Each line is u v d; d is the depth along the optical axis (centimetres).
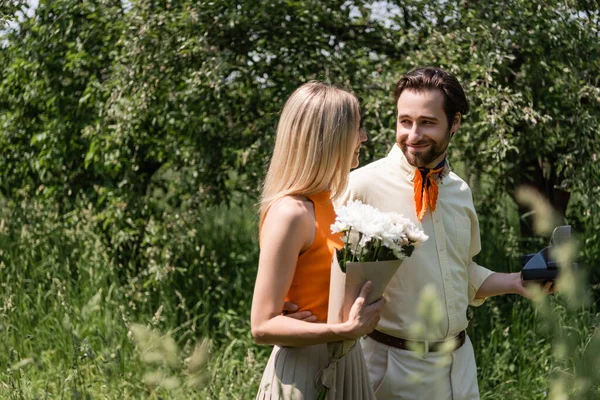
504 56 401
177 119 455
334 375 200
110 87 455
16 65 476
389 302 232
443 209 239
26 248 465
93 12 463
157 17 420
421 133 231
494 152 411
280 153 202
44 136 476
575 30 421
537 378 376
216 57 418
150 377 271
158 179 504
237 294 472
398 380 232
